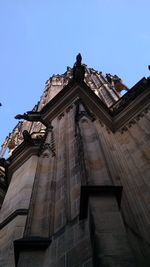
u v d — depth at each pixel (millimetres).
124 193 14062
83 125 18672
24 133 28281
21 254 10883
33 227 12500
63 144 19438
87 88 28125
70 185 13859
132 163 19422
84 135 16797
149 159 18625
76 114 21125
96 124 23125
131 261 7695
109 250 8141
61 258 9945
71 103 26828
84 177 12109
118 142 23562
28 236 11844
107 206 10180
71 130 20812
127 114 26344
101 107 27188
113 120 26734
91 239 9102
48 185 15398
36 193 14867
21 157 27312
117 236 8727
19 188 22281
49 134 23156
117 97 45500
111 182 11805
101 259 7801
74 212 11914
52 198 14008
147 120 23875
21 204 19625
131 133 23938
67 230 11062
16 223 17906
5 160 28750
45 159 18844
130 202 13883
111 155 18234
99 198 10594
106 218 9547
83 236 10039
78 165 14695
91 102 26656
